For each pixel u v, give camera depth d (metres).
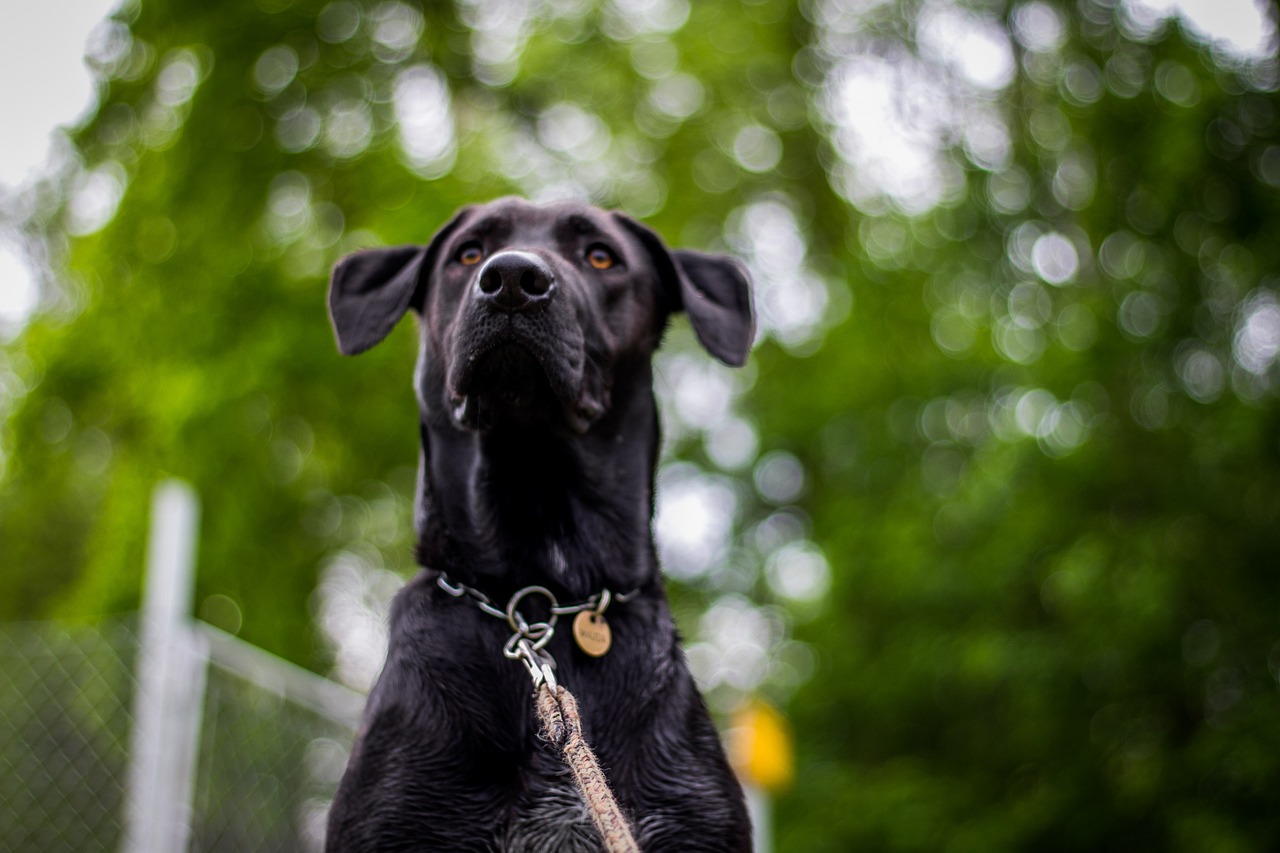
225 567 10.27
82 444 11.48
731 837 2.91
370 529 11.74
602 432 3.37
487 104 12.80
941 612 11.56
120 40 11.53
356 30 11.74
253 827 5.57
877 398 13.52
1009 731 11.25
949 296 13.04
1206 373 8.80
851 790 11.98
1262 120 8.35
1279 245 8.10
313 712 6.00
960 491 10.82
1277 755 7.89
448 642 3.02
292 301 10.78
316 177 11.65
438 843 2.79
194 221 11.05
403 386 10.82
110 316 10.95
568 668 3.02
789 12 13.77
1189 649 8.71
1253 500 8.45
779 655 14.25
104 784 5.23
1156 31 9.19
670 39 13.23
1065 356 9.52
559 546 3.24
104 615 9.80
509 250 3.06
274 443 10.77
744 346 3.79
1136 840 9.58
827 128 13.91
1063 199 10.47
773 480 14.92
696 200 13.66
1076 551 8.95
